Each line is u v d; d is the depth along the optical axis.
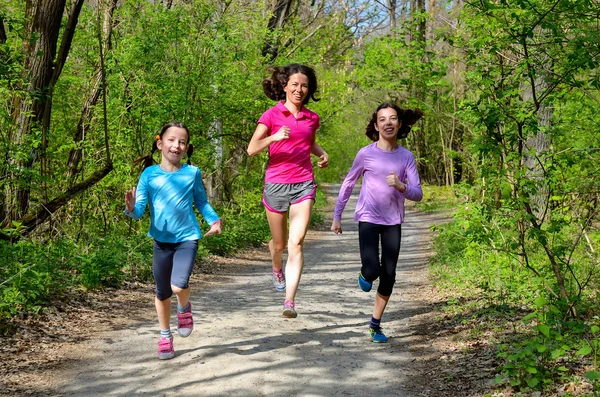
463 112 6.77
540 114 8.97
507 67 6.63
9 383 4.88
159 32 14.55
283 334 6.47
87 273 8.87
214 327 6.75
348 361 5.56
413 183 6.13
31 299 7.31
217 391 4.66
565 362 4.93
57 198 11.13
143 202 5.38
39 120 11.20
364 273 6.18
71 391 4.72
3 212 10.47
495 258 9.64
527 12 5.99
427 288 10.19
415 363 5.56
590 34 5.98
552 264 6.35
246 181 22.22
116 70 13.85
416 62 15.21
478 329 6.49
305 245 20.03
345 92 24.66
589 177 6.65
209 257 14.33
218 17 16.66
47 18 11.19
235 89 16.70
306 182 6.37
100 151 13.66
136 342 6.20
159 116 14.11
